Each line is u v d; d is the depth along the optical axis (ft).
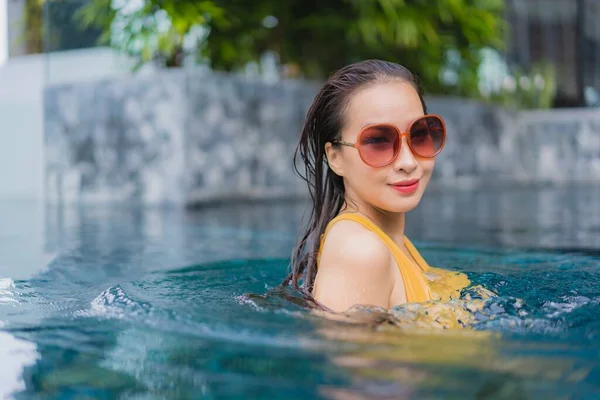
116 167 23.43
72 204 23.18
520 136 38.27
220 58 27.37
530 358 3.77
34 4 28.09
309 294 5.52
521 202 22.16
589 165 37.83
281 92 25.73
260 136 24.89
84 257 9.75
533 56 43.01
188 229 14.23
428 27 29.53
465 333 4.36
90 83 23.85
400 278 5.26
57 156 24.76
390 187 5.38
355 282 4.94
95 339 4.52
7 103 29.17
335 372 3.55
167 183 22.36
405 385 3.35
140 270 8.29
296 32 29.71
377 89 5.47
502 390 3.29
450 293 5.65
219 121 23.29
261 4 27.55
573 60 43.52
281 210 20.08
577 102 43.52
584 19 43.29
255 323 4.62
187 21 23.13
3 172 28.99
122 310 5.29
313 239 5.96
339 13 29.45
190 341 4.26
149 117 22.65
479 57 36.04
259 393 3.30
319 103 5.86
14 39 29.60
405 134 5.38
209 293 6.02
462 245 10.78
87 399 3.41
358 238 5.06
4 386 3.67
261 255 9.80
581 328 4.53
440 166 32.14
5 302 5.99
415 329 4.43
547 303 5.36
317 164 6.01
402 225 5.90
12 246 11.20
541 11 42.98
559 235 12.24
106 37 25.00
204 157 22.72
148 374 3.71
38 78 29.25
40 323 5.04
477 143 34.60
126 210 20.38
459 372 3.52
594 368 3.58
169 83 22.24
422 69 33.30
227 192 23.52
